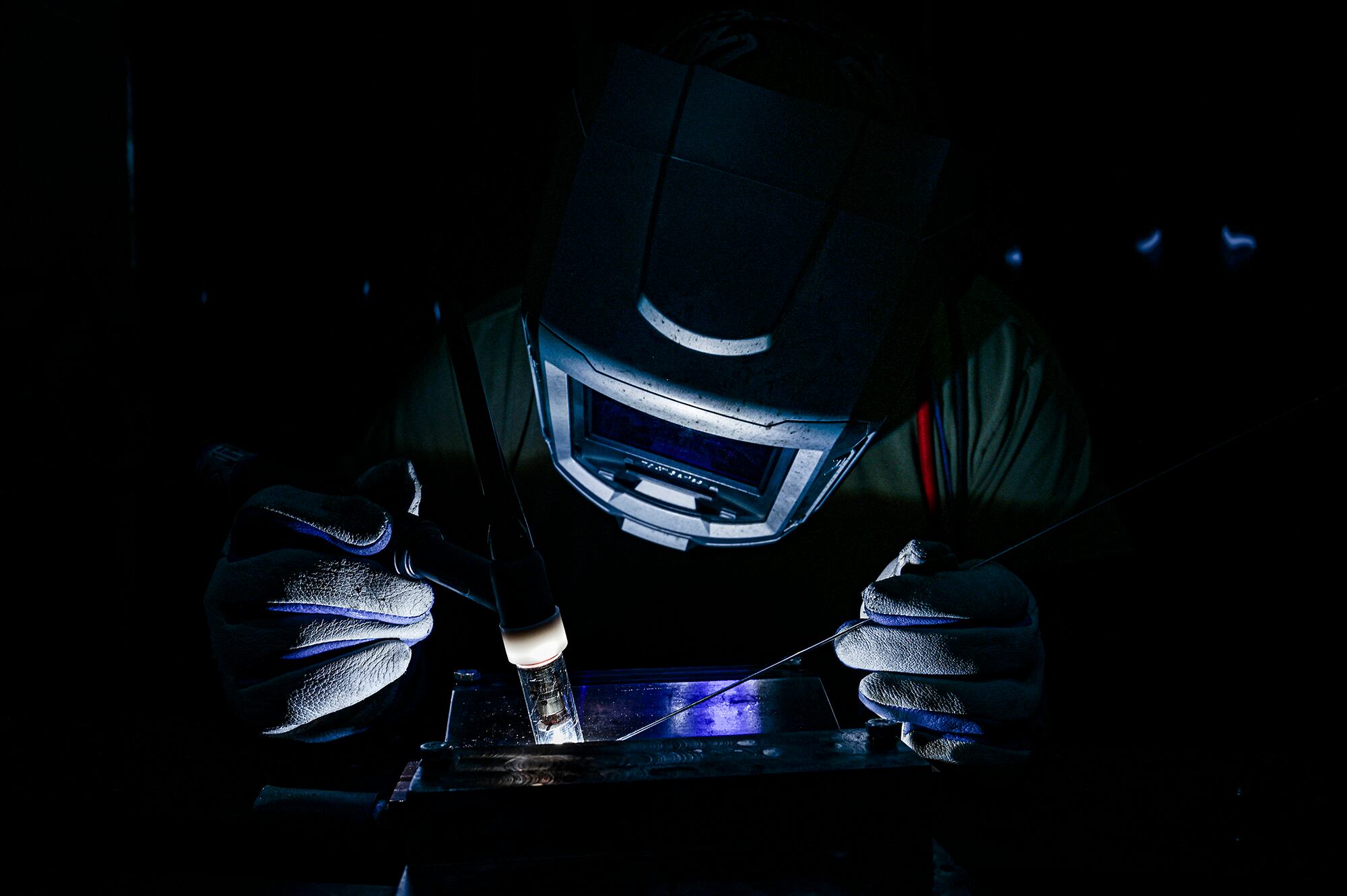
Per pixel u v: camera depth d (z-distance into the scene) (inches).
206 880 19.4
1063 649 42.8
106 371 46.3
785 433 26.3
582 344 25.6
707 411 25.9
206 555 48.1
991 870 21.0
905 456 42.4
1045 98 46.9
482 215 46.4
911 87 28.1
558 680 19.8
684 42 26.6
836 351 25.0
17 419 44.3
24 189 43.6
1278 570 48.6
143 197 47.4
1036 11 46.1
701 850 16.6
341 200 47.5
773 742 19.2
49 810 22.7
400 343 47.4
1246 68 46.1
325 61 46.9
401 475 30.7
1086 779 26.4
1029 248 48.1
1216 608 48.4
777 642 41.9
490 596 21.6
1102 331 48.9
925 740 27.4
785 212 24.0
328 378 48.3
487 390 42.7
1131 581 42.9
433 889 15.9
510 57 46.6
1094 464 43.0
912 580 28.2
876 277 24.5
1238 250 47.8
